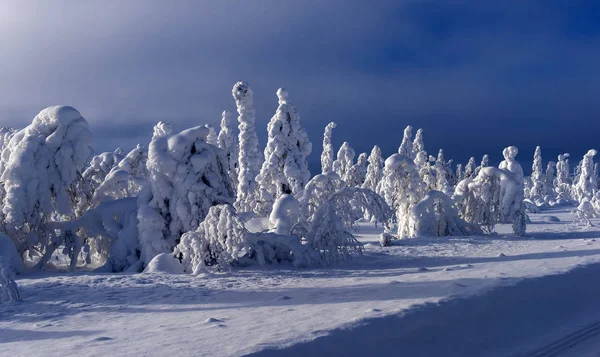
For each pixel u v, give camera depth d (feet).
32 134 63.98
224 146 164.96
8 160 64.44
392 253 63.93
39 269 61.36
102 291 40.19
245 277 46.21
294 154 102.58
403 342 22.20
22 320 31.09
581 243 66.33
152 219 57.21
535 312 29.86
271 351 18.30
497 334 25.91
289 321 24.17
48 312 33.14
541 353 23.86
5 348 23.15
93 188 73.56
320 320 23.73
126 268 58.80
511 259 52.11
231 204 60.18
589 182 232.53
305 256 53.52
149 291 39.70
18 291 39.37
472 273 40.29
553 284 34.35
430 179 105.91
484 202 88.74
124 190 74.23
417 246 71.51
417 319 24.13
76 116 65.31
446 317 25.41
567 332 27.45
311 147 104.63
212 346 19.17
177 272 51.37
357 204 56.59
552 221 123.85
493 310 28.04
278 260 55.67
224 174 63.05
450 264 51.57
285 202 62.80
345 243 55.06
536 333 27.35
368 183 162.50
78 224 63.62
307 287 38.68
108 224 63.05
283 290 37.81
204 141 61.21
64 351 20.58
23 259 63.57
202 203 58.70
